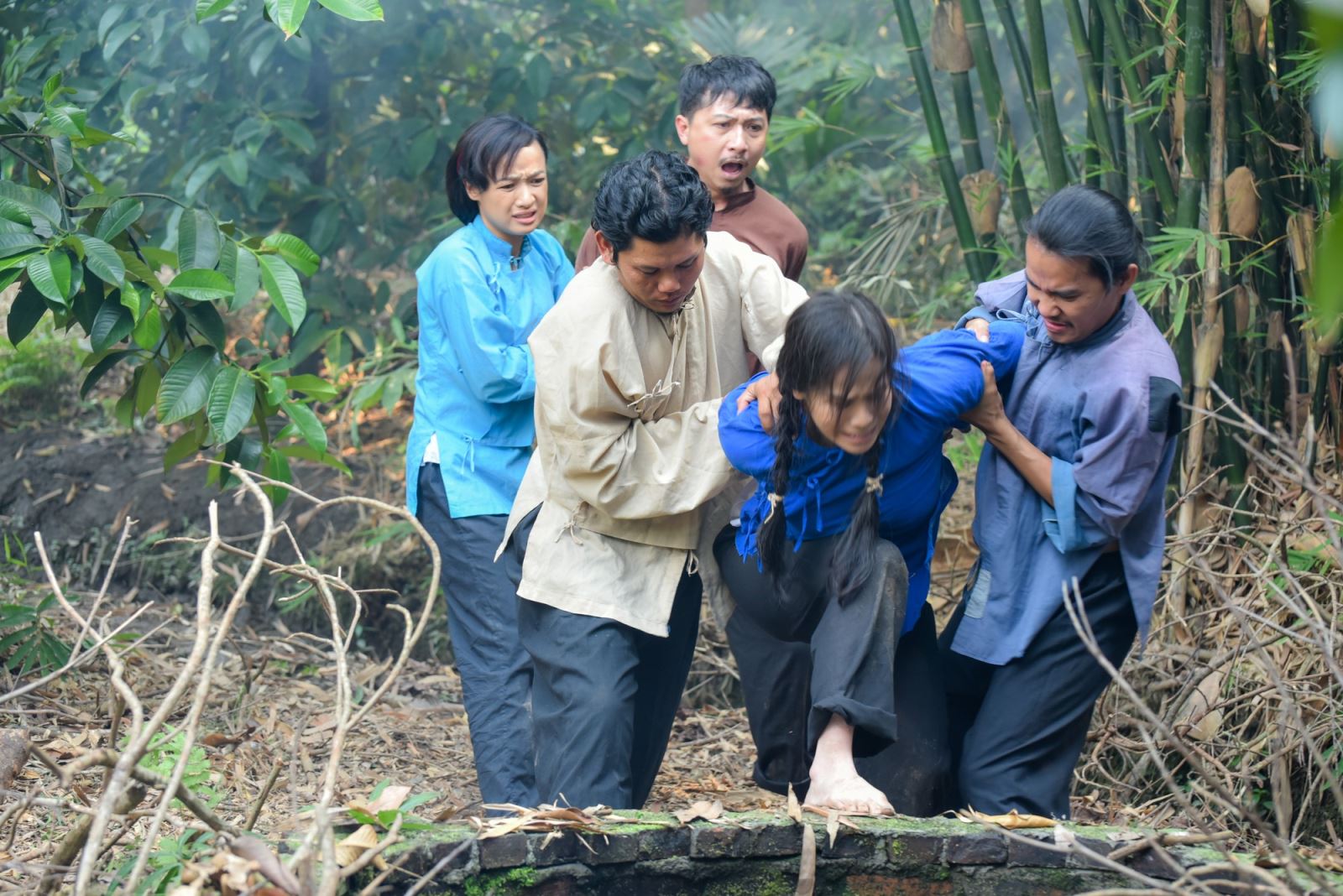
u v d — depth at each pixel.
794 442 2.90
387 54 7.64
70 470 7.34
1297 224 4.41
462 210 4.43
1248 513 4.48
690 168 3.03
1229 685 4.35
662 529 3.34
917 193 7.78
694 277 3.10
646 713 3.66
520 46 7.67
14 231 4.09
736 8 9.74
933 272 7.57
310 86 7.52
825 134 8.40
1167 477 3.21
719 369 3.40
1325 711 3.99
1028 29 4.70
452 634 4.33
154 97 7.30
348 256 8.70
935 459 3.14
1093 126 4.73
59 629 5.50
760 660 3.43
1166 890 2.30
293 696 5.41
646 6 8.69
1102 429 3.07
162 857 2.55
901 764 3.29
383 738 5.11
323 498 7.20
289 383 4.75
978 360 3.08
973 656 3.31
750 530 3.13
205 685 2.39
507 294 4.30
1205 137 4.53
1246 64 4.48
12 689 4.83
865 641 2.94
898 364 2.92
